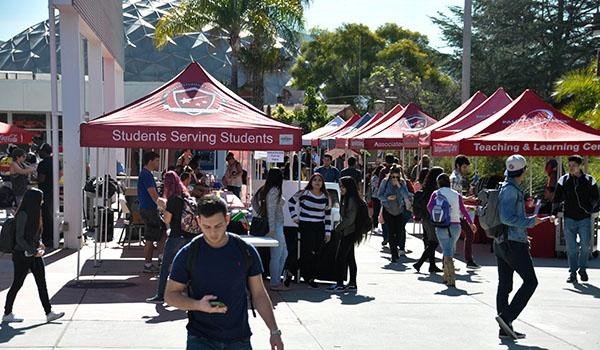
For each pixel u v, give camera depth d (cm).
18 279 879
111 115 1167
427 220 1319
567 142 1470
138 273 1270
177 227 1018
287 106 7112
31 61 7388
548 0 5119
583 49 4884
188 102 1221
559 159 1722
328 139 2877
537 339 851
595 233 1541
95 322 894
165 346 788
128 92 4797
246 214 1326
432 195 1216
